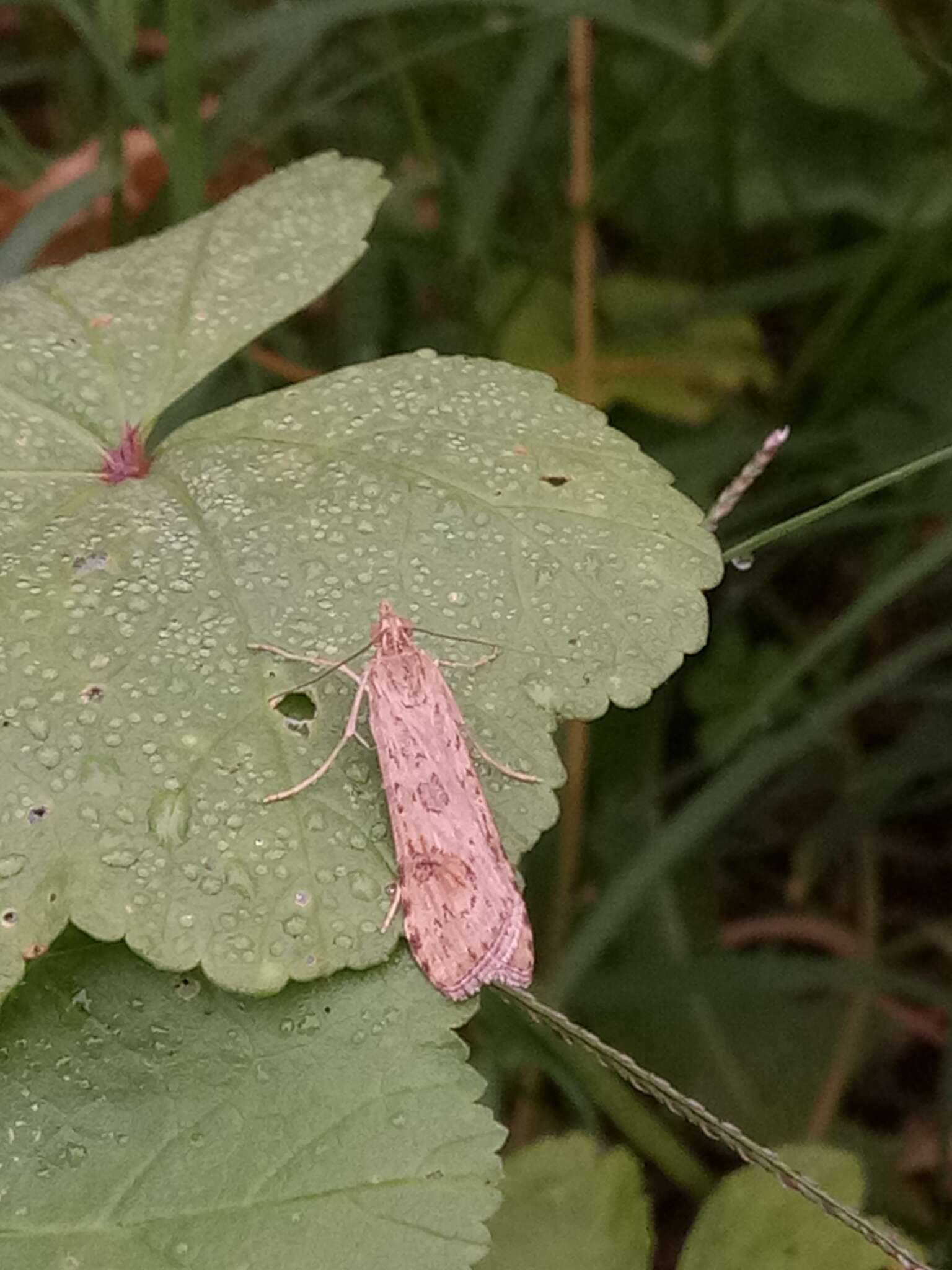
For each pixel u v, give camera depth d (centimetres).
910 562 8
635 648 5
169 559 5
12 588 5
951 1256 8
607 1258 6
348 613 5
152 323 6
